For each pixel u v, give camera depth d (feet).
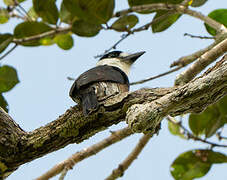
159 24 32.71
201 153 35.73
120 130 35.22
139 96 25.17
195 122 36.11
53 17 30.99
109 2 28.91
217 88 23.26
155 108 23.22
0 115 26.08
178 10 31.19
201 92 23.25
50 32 30.99
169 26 33.17
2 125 25.98
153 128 23.36
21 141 26.09
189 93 23.27
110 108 25.30
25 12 30.76
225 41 29.50
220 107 34.78
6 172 26.84
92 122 25.73
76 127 25.81
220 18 33.94
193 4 31.01
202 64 30.14
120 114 25.48
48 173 33.83
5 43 29.19
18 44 30.37
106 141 34.88
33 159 26.68
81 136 26.18
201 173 36.01
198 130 36.14
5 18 32.48
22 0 32.40
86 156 34.45
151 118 22.93
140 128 22.86
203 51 31.42
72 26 30.86
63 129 25.85
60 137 25.98
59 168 33.86
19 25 30.12
